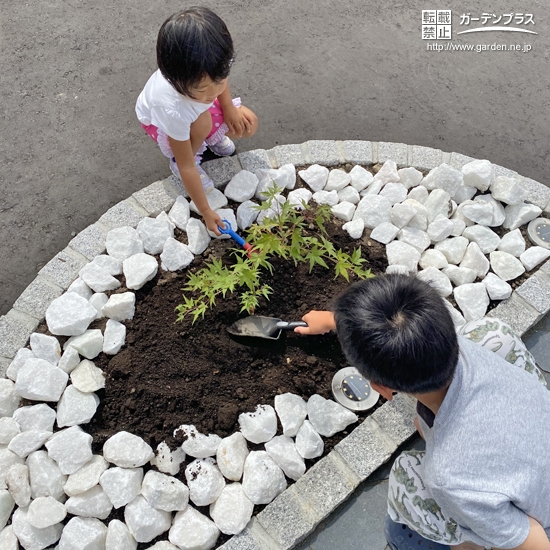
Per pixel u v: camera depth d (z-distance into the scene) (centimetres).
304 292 237
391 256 246
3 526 193
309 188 269
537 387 144
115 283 236
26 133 299
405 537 195
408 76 332
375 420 212
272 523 193
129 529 192
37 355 217
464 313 237
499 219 261
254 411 211
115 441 199
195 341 223
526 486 125
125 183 285
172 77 184
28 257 263
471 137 309
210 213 235
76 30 341
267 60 333
